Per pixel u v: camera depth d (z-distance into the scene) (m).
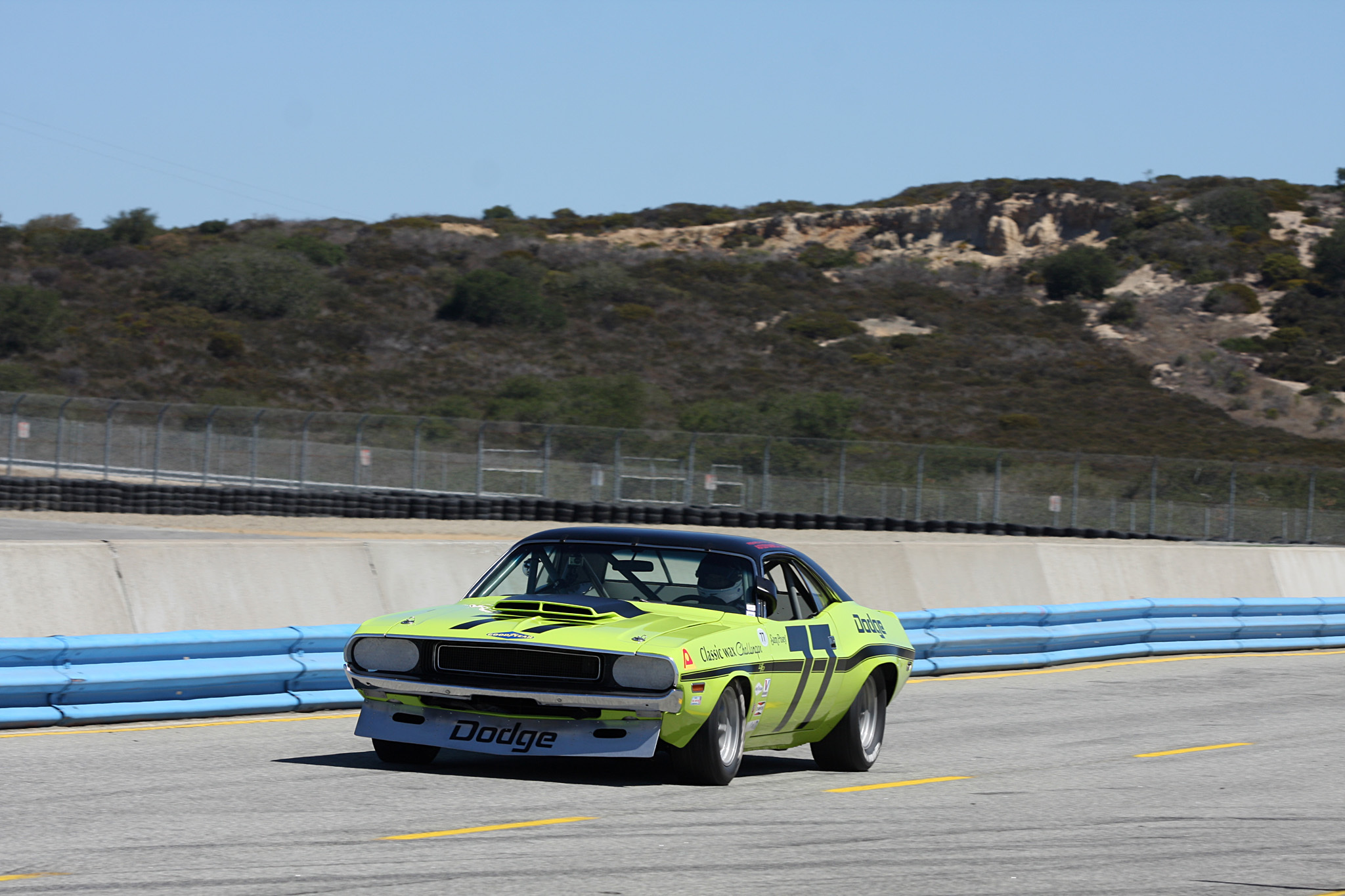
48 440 175.75
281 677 43.59
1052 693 57.03
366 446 168.12
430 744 31.84
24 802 28.52
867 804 32.47
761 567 35.25
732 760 33.28
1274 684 62.31
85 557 45.72
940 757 40.81
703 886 23.56
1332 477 167.00
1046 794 35.06
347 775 32.88
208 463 170.50
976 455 160.88
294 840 25.75
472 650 31.61
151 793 29.95
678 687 30.45
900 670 39.78
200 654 41.75
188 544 48.94
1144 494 163.75
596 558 35.41
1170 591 82.44
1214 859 27.94
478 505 140.25
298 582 51.66
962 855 27.23
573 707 30.92
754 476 161.50
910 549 71.12
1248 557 87.69
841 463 160.12
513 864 24.38
